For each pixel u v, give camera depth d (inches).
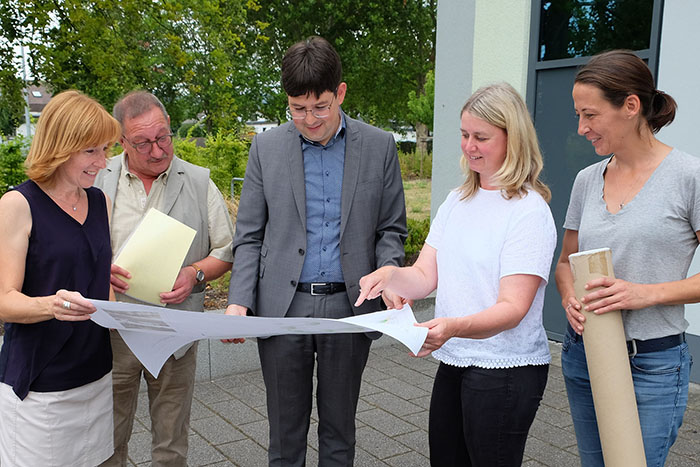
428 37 1051.3
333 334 91.9
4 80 431.5
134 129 88.7
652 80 69.9
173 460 99.3
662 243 70.2
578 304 70.7
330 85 83.6
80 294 69.9
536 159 72.9
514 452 74.3
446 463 82.7
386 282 77.5
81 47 435.8
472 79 223.1
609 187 76.8
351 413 95.0
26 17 413.4
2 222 69.4
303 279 91.8
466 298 74.7
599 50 189.8
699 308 165.5
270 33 1009.5
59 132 70.3
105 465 95.6
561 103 199.6
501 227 72.0
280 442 94.7
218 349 175.8
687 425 142.7
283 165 91.9
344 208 90.7
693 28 161.3
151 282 87.4
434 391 82.5
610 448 68.5
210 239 101.8
